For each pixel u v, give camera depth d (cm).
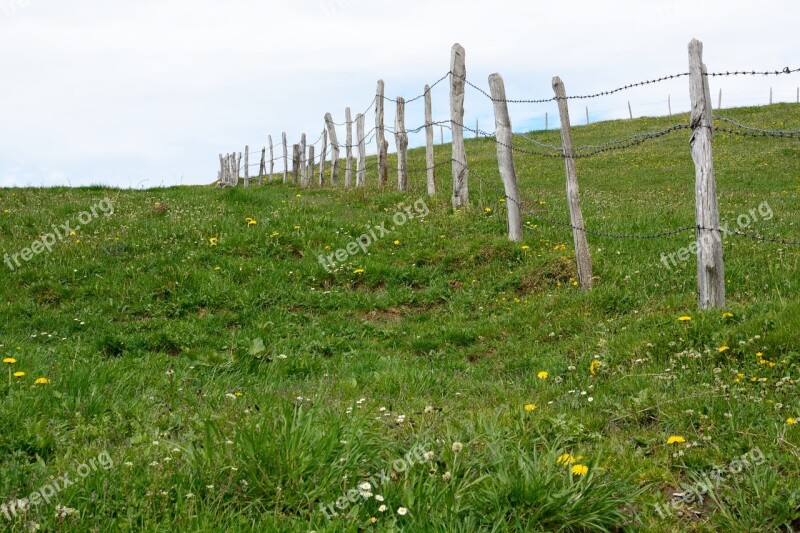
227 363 745
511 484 374
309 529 342
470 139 4709
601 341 749
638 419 540
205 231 1371
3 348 773
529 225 1388
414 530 345
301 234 1333
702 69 812
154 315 1027
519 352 839
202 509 357
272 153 3014
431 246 1284
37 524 342
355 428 436
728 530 366
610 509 375
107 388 598
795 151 2973
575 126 4662
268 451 393
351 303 1070
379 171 1988
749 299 886
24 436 464
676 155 3238
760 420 492
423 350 901
